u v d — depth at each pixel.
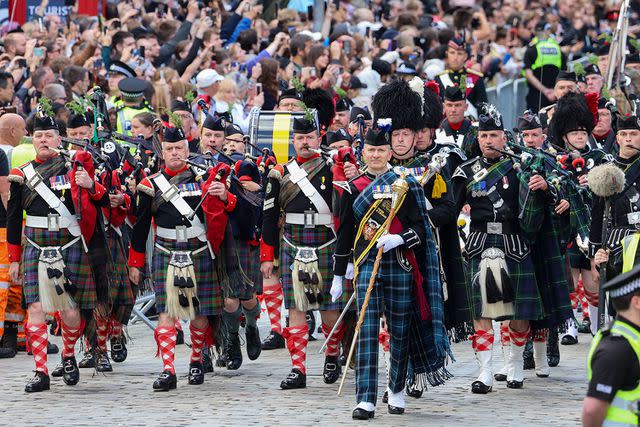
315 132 32.12
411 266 28.00
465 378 33.06
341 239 28.55
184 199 31.67
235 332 34.72
